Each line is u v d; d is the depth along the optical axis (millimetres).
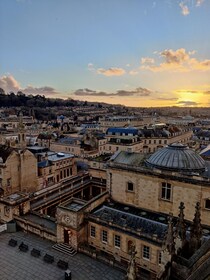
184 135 169250
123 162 57562
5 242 49438
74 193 72625
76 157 106812
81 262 43562
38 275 40219
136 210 53625
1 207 57156
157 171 50750
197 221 28859
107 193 57938
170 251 25031
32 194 64062
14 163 69938
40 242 49781
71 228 46594
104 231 47281
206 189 45938
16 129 180375
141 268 42969
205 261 21219
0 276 39844
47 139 137875
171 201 50031
